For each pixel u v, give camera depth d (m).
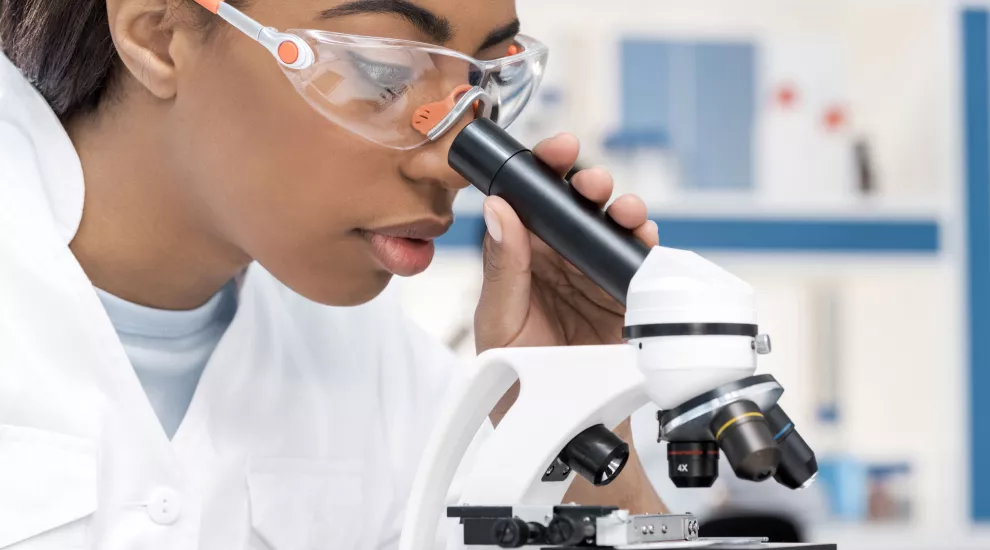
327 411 1.45
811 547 0.92
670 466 0.94
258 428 1.37
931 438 3.86
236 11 1.07
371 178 1.10
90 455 1.18
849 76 3.96
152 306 1.32
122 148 1.23
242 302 1.39
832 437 3.98
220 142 1.12
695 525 0.99
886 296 3.99
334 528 1.42
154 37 1.14
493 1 1.09
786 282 4.02
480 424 1.06
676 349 0.91
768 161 3.85
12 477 1.13
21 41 1.27
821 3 3.91
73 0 1.21
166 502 1.23
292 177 1.09
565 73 3.83
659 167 3.72
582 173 1.11
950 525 3.79
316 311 1.50
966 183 3.79
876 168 3.94
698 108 3.86
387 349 1.57
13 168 1.24
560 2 3.86
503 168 1.10
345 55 1.04
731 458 0.88
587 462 0.96
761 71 3.87
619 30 3.88
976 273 3.80
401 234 1.13
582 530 0.90
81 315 1.20
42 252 1.20
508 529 0.91
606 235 1.05
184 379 1.34
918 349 3.90
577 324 1.34
